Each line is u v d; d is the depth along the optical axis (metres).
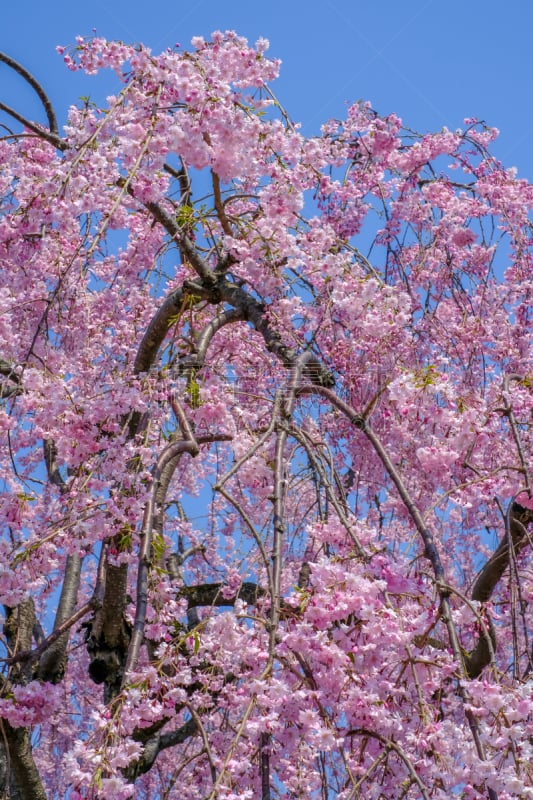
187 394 4.18
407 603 3.36
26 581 3.81
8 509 4.00
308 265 4.82
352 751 3.37
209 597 6.02
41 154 5.30
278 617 3.18
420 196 5.79
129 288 6.10
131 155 4.17
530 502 4.34
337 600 3.12
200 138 4.16
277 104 4.55
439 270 5.99
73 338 5.67
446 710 3.67
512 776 2.75
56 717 7.21
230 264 5.36
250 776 3.36
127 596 6.18
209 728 5.13
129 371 4.99
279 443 3.79
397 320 4.44
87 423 4.10
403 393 3.79
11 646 6.09
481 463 4.64
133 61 4.29
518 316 6.01
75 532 3.97
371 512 6.23
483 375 5.64
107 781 2.88
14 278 5.32
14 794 6.10
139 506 4.00
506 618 5.60
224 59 4.43
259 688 2.97
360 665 3.12
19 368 4.71
